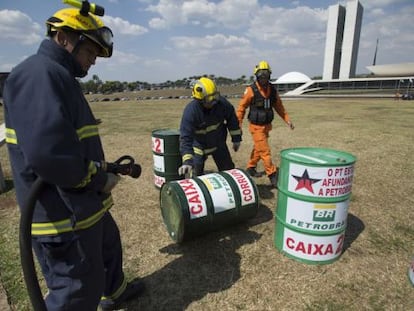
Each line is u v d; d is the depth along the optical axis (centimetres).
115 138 952
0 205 432
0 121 1282
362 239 329
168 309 236
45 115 127
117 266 226
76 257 163
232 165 431
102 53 174
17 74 134
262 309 234
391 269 278
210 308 236
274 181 479
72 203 154
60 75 143
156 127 1169
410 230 348
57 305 163
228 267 286
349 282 261
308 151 310
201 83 353
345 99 3116
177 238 316
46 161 126
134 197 463
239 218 336
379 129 1046
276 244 313
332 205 266
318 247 279
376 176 534
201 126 376
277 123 1252
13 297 247
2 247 321
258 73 461
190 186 315
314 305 237
